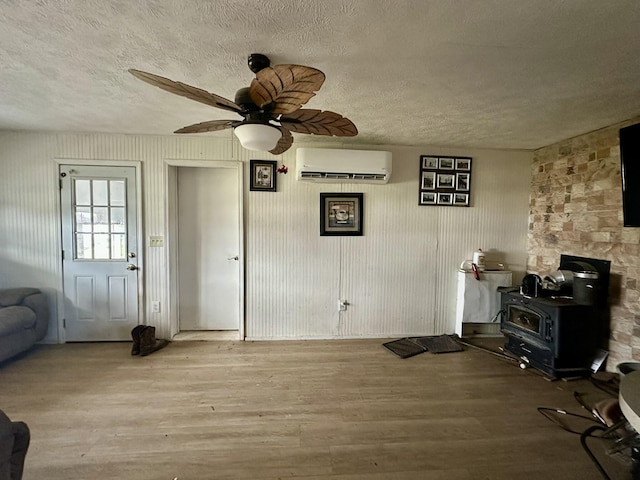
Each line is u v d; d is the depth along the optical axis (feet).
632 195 6.87
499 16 4.01
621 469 5.16
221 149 10.28
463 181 11.02
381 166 10.00
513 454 5.51
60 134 9.71
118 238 10.18
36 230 9.89
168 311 10.46
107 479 4.86
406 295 11.15
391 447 5.65
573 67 5.32
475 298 10.80
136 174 10.05
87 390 7.39
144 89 6.43
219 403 6.94
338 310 10.96
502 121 8.14
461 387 7.77
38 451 5.39
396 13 3.97
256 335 10.74
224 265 11.30
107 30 4.39
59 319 10.11
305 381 7.98
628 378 3.97
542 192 10.71
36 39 4.61
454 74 5.63
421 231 11.05
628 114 7.52
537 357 8.75
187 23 4.22
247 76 5.78
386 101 6.89
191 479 4.89
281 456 5.39
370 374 8.41
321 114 4.96
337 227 10.77
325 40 4.61
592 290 8.11
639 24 4.12
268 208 10.53
